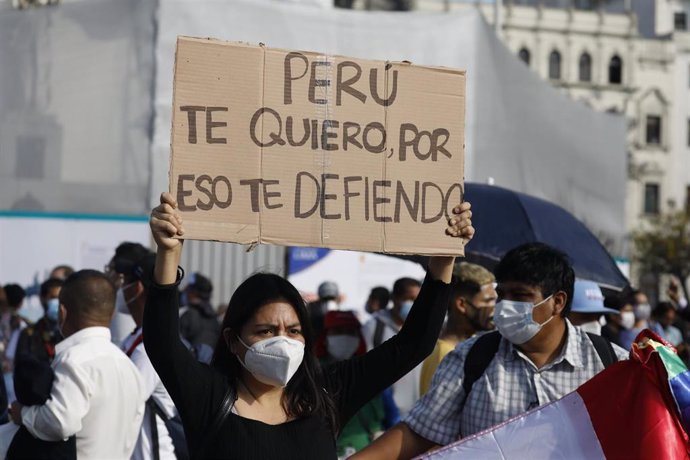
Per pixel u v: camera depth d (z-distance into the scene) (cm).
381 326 852
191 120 361
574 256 820
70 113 1380
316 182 374
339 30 1410
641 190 7094
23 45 1380
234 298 365
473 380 442
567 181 1427
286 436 355
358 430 701
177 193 357
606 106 7075
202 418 349
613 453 409
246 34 1380
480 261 811
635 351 413
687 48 7244
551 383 436
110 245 1396
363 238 378
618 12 7444
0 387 565
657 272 5912
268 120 370
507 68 1422
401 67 389
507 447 418
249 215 364
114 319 645
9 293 1156
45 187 1388
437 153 391
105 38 1370
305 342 369
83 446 481
